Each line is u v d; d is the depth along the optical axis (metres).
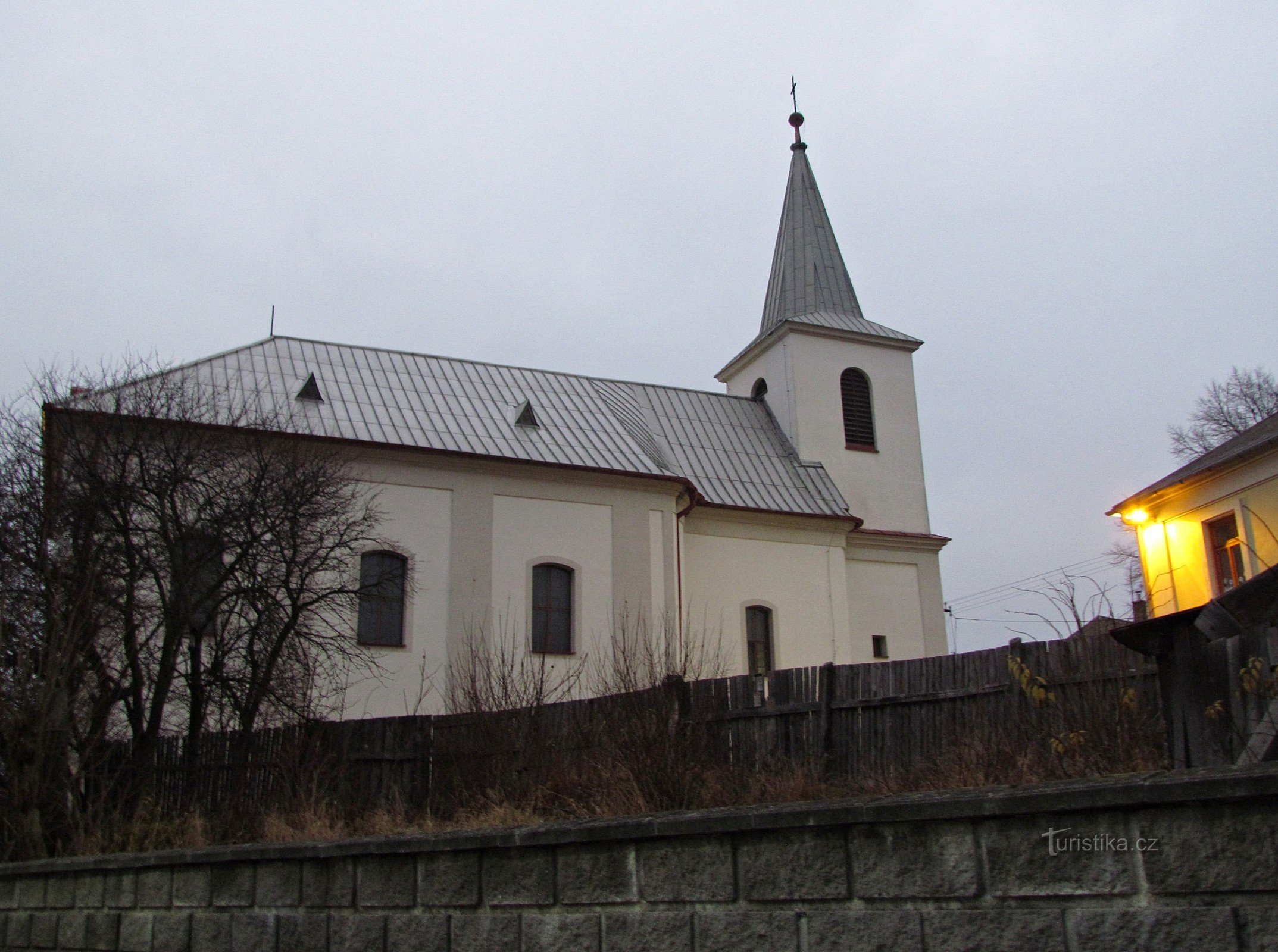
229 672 17.83
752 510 31.00
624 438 29.86
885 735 13.75
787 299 38.62
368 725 16.45
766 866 4.60
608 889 5.09
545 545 26.88
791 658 30.61
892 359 36.94
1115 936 3.74
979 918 4.02
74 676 14.61
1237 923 3.53
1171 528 26.58
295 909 6.53
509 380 30.97
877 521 34.81
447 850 5.77
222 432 19.84
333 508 21.03
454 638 25.22
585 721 14.98
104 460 17.77
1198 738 8.74
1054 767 10.43
